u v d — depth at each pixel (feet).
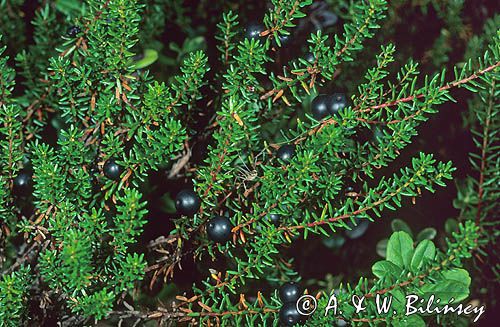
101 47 1.35
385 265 1.39
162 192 1.51
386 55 1.33
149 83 1.39
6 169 1.37
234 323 1.38
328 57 1.34
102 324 1.45
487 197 1.58
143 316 1.38
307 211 1.34
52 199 1.32
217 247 1.40
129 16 1.31
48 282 1.39
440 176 1.32
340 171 1.37
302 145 1.36
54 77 1.36
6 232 1.42
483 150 1.56
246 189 1.37
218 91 1.45
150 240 1.51
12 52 1.59
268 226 1.33
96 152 1.39
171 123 1.31
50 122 1.54
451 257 1.30
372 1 1.31
